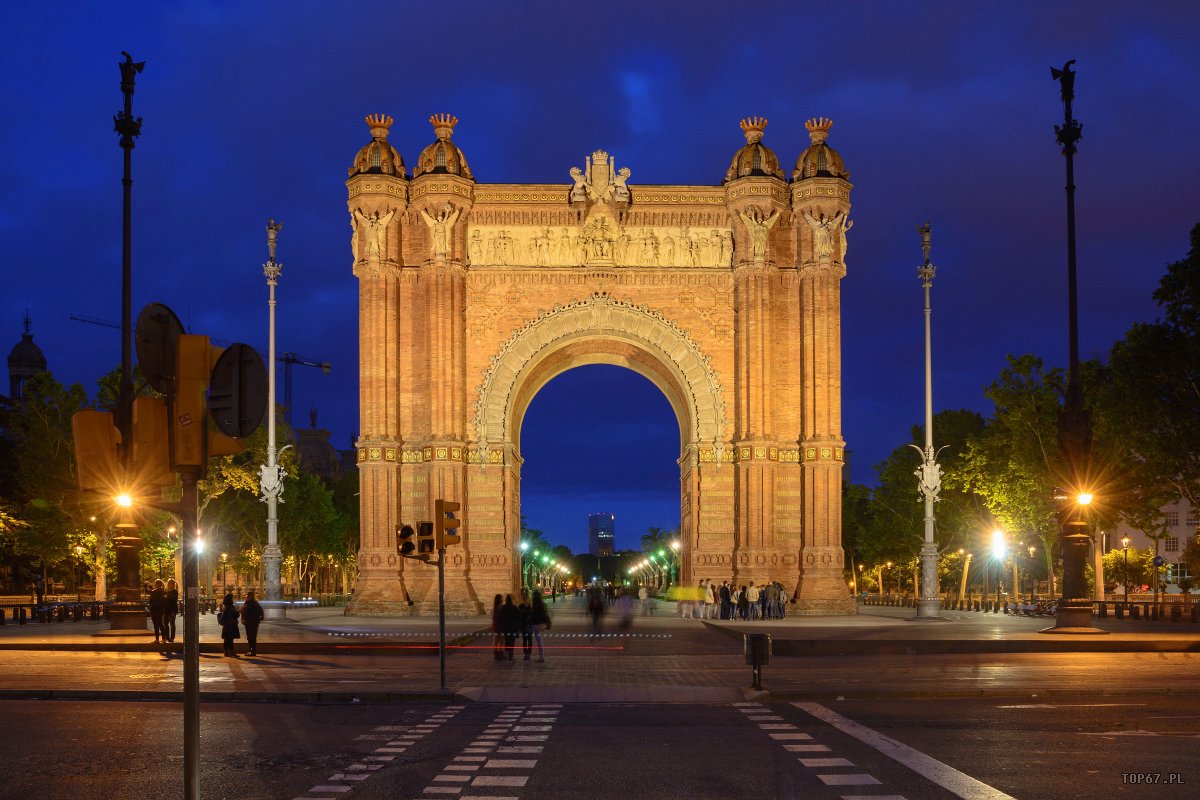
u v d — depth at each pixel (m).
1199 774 17.44
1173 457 62.34
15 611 68.06
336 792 16.52
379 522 70.31
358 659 40.88
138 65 50.69
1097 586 82.88
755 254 71.38
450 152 72.81
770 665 37.78
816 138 73.88
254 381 12.25
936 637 46.09
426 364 71.50
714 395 72.25
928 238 72.69
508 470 71.94
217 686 30.80
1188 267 58.66
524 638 39.53
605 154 73.38
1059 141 52.59
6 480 107.19
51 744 21.08
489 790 16.62
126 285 49.19
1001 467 88.25
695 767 18.36
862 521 155.62
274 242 70.50
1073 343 51.69
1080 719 23.75
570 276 72.88
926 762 18.59
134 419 12.48
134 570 51.09
